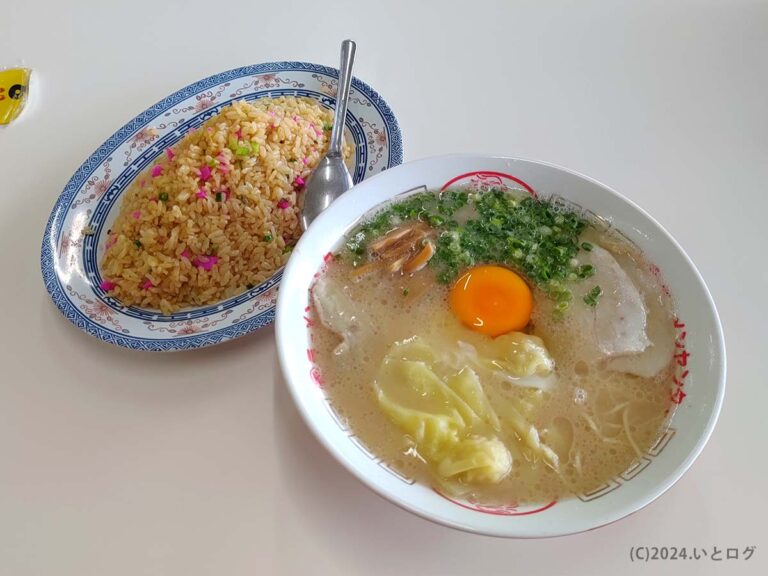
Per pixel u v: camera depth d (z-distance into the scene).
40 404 0.30
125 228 0.36
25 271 0.36
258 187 0.36
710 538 0.25
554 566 0.25
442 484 0.24
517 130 0.39
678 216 0.35
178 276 0.34
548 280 0.29
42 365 0.32
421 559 0.25
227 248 0.35
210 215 0.35
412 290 0.30
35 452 0.29
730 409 0.28
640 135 0.39
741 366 0.29
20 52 0.47
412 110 0.40
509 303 0.29
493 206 0.31
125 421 0.29
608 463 0.25
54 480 0.28
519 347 0.27
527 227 0.30
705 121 0.39
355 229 0.30
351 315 0.29
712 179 0.36
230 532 0.26
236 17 0.47
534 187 0.30
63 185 0.40
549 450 0.25
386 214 0.31
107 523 0.27
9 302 0.34
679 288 0.27
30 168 0.41
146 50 0.46
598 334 0.28
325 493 0.27
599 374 0.27
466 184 0.31
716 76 0.41
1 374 0.31
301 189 0.38
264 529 0.26
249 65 0.44
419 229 0.31
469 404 0.26
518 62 0.43
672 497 0.26
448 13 0.46
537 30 0.44
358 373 0.27
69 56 0.46
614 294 0.28
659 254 0.28
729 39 0.43
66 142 0.42
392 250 0.30
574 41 0.44
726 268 0.33
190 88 0.42
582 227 0.30
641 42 0.43
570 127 0.39
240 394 0.30
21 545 0.26
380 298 0.29
